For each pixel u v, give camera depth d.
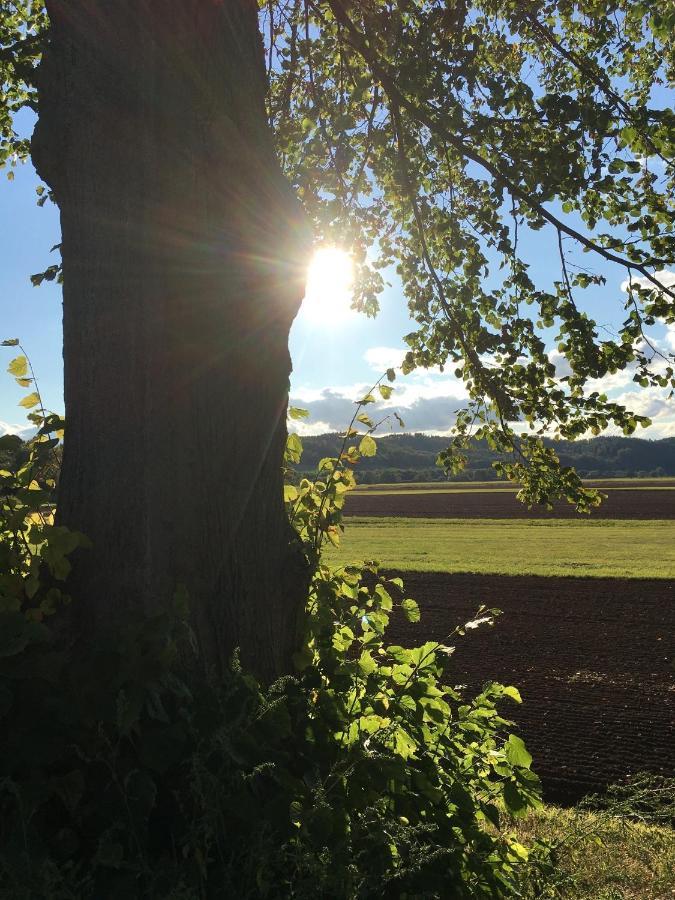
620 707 9.95
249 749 2.39
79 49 3.17
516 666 12.24
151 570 3.02
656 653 13.12
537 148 5.02
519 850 3.12
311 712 3.04
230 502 3.24
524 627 15.43
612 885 3.13
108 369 3.13
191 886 2.13
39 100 3.32
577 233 4.76
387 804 2.74
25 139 7.51
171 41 3.21
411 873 2.59
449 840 2.83
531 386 5.27
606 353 4.90
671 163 4.64
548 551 30.52
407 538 37.72
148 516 3.05
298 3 5.85
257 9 3.71
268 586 3.31
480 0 5.89
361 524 48.47
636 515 53.66
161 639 2.44
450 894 2.72
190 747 2.42
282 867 2.29
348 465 3.85
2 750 2.16
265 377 3.40
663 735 8.77
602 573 23.06
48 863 1.91
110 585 2.99
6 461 3.23
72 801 2.15
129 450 3.09
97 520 3.05
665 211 4.96
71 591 3.04
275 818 2.32
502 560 27.17
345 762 2.73
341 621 3.60
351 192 5.73
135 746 2.35
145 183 3.17
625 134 4.61
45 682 2.26
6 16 7.22
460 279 5.76
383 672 3.29
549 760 7.95
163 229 3.19
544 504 5.63
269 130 3.57
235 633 3.16
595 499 5.50
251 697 2.55
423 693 3.06
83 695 2.24
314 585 3.71
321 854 2.23
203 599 3.14
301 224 3.54
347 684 3.20
